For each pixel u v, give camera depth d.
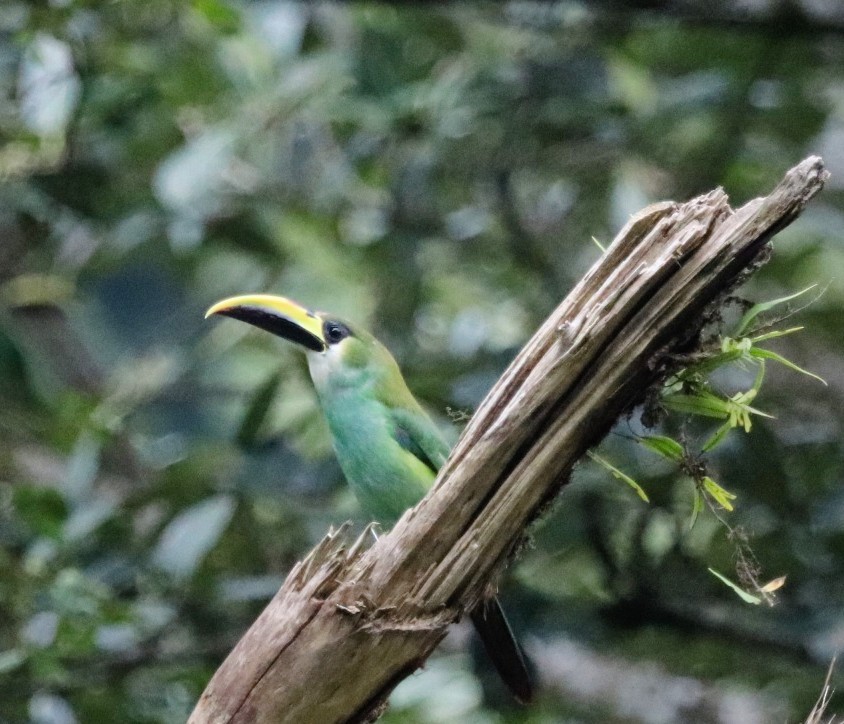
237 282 13.84
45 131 11.39
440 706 12.26
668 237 5.57
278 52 12.35
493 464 5.70
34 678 9.75
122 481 12.45
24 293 13.38
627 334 5.64
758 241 5.53
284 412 13.15
